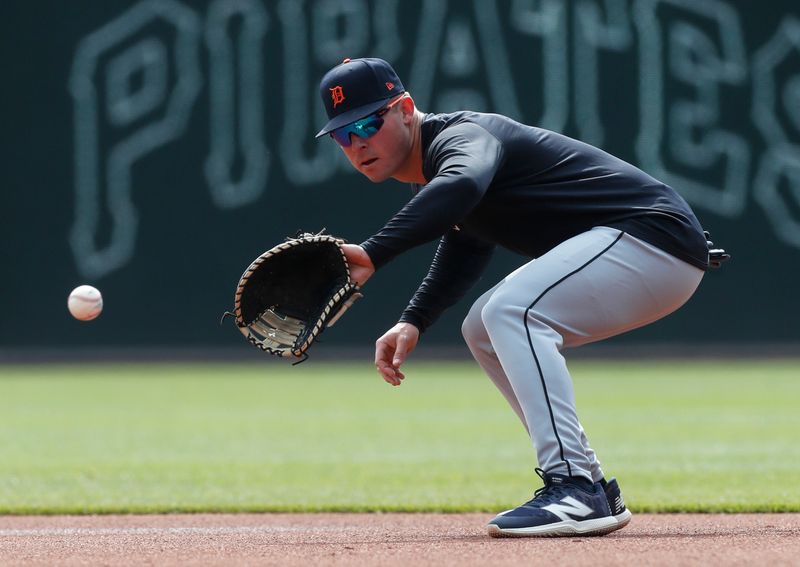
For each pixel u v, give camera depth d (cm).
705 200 6012
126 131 5969
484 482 2258
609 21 5981
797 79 6041
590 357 6181
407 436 3162
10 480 2308
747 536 1373
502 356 1323
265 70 5966
